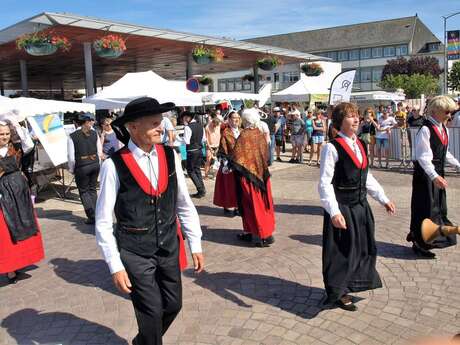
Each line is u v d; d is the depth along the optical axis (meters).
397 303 3.97
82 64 20.20
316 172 11.91
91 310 4.12
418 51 68.56
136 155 2.68
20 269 5.18
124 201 2.66
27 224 4.80
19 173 4.83
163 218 2.74
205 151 11.79
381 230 6.13
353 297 4.12
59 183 10.85
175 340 3.52
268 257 5.29
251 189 5.54
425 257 5.04
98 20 11.05
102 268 5.18
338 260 3.73
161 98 11.05
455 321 3.62
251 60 19.81
